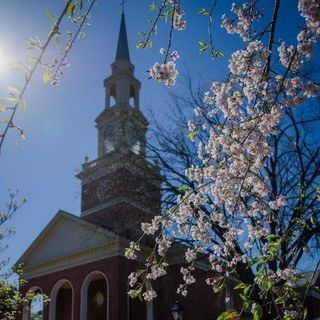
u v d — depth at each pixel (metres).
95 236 28.09
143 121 20.28
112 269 26.06
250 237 5.89
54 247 30.61
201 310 24.22
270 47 4.01
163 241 5.51
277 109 4.15
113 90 38.31
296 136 14.05
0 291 13.92
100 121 34.38
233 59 4.42
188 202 5.86
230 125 4.92
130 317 27.88
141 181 18.66
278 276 4.53
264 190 5.26
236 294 15.32
